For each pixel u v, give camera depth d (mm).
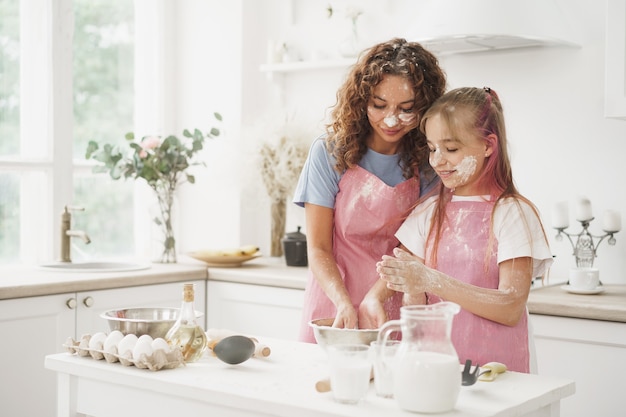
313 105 4008
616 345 2598
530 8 3059
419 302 2123
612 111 2832
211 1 4207
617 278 3213
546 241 1996
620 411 2604
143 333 1915
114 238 4164
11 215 3699
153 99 4309
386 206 2350
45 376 3055
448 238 2080
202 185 4258
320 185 2383
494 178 2064
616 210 3215
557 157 3340
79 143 3998
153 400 1719
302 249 3686
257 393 1569
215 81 4211
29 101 3750
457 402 1516
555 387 1636
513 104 3426
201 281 3633
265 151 3758
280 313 3398
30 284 2973
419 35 3119
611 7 2812
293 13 4078
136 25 4238
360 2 3857
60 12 3842
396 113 2189
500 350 1987
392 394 1545
